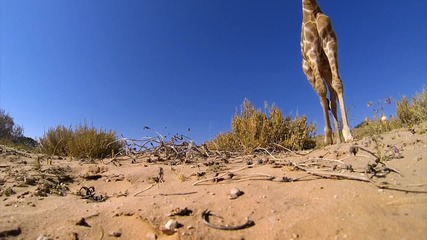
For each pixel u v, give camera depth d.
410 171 1.96
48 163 3.73
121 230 1.76
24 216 1.94
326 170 2.26
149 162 3.54
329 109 4.23
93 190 2.53
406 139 2.86
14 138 8.93
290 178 2.22
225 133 4.77
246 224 1.65
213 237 1.57
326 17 4.02
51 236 1.71
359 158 2.46
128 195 2.36
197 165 3.09
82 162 3.88
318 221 1.56
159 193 2.28
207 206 1.91
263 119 4.48
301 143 4.34
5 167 3.37
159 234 1.69
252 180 2.30
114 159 3.88
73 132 5.54
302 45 4.24
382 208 1.57
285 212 1.72
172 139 3.94
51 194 2.47
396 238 1.34
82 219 1.83
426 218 1.43
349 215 1.56
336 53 3.90
